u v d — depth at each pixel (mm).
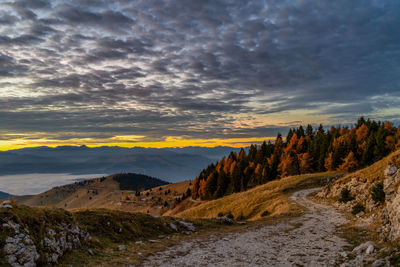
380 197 24125
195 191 118688
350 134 93875
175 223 24453
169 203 181250
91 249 14727
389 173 20000
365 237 17891
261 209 48875
